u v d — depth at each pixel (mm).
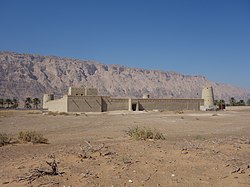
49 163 7207
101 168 7461
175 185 6344
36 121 36031
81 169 7332
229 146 10711
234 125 27438
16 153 10805
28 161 8516
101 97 74062
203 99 85875
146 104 79188
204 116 44719
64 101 72000
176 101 82188
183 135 17984
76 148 10422
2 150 11656
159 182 6516
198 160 8398
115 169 7383
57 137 17719
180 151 9555
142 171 7281
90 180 6504
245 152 9633
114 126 27328
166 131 21688
